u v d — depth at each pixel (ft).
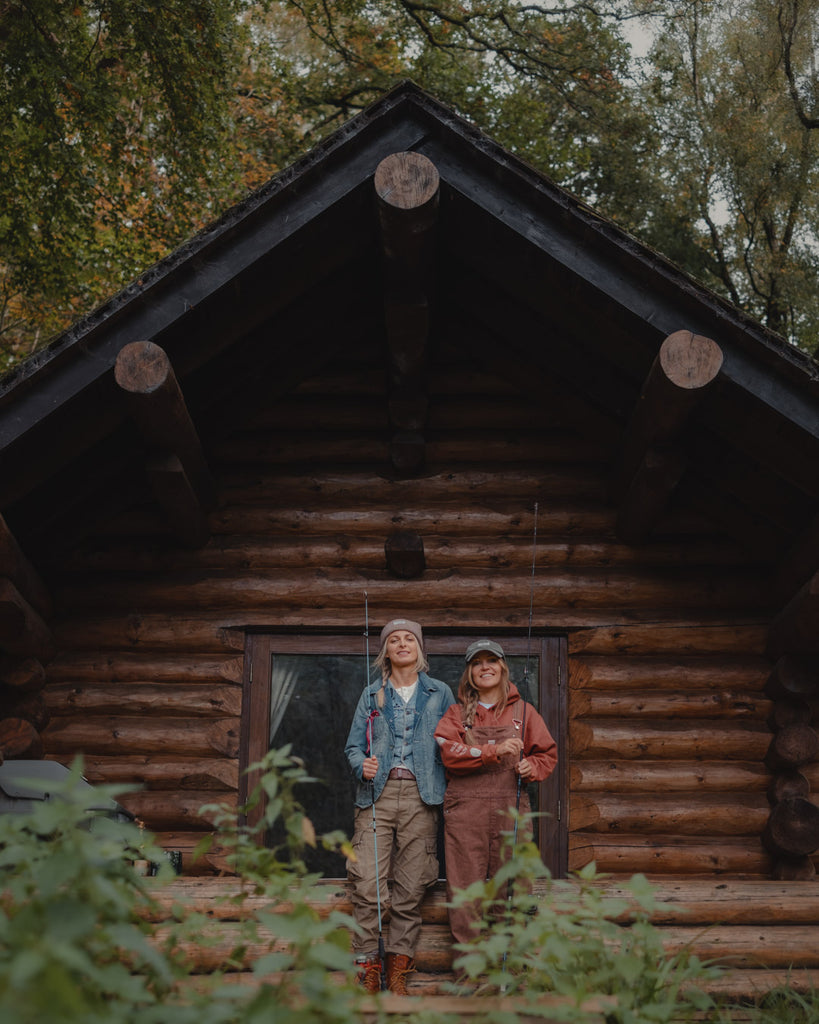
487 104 53.21
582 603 18.26
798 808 16.61
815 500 16.25
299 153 53.57
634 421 16.35
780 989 14.39
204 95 38.47
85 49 38.22
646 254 15.10
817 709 17.63
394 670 15.98
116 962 6.90
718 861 16.96
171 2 36.70
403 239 14.94
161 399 14.88
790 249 51.49
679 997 11.01
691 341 14.53
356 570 18.51
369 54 53.57
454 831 14.69
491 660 15.44
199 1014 6.16
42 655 17.61
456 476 18.89
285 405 19.13
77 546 18.52
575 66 52.01
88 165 41.34
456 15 51.21
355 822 15.35
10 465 15.38
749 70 49.75
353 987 6.97
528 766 14.61
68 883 6.34
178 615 18.28
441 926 15.69
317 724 17.95
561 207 15.30
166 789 17.42
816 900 16.35
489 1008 7.70
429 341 18.86
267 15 55.11
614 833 17.19
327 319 18.38
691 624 18.13
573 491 18.83
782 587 17.60
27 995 5.11
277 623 18.16
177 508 17.02
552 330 17.70
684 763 17.54
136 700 17.80
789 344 14.66
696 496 18.22
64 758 17.58
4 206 38.11
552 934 7.98
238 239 15.51
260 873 7.70
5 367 49.88
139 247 41.32
